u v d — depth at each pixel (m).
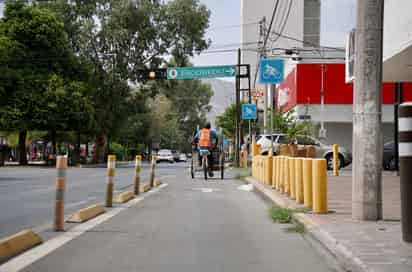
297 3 64.31
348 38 19.03
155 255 7.05
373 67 8.63
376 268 5.66
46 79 41.44
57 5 46.75
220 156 23.98
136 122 68.75
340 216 9.48
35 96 40.28
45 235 8.42
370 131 8.73
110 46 46.97
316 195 9.91
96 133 48.78
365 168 8.79
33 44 42.06
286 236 8.50
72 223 9.67
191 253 7.20
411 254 6.31
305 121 28.95
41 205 12.09
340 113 36.81
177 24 47.59
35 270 6.21
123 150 77.88
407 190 6.89
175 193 15.74
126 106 48.59
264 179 17.25
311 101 36.91
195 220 10.15
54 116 40.97
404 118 6.79
